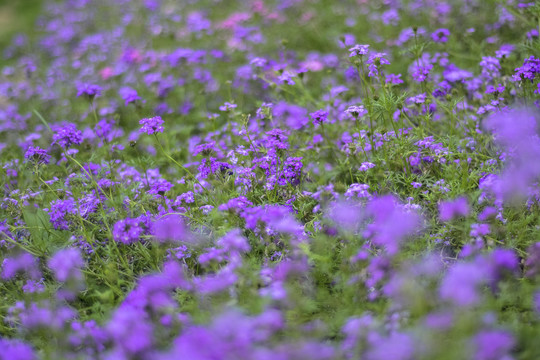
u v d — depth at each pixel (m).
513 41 6.10
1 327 3.64
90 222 4.08
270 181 4.25
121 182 4.88
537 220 3.74
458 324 2.65
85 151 5.57
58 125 6.47
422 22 7.92
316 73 6.92
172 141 5.75
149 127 4.25
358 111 4.36
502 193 3.64
